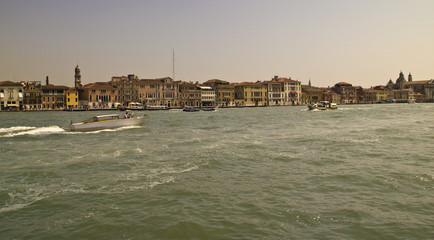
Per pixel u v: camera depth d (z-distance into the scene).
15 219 16.44
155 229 14.98
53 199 18.97
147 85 169.12
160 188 20.59
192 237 14.26
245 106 192.38
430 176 22.23
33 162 28.44
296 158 28.77
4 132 51.94
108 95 161.00
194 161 27.88
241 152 31.95
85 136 47.28
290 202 18.00
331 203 17.78
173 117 95.00
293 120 76.38
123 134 49.59
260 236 14.25
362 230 14.65
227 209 17.12
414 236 14.09
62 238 14.41
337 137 41.25
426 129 48.66
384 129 48.91
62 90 156.12
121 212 16.92
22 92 147.25
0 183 22.25
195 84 192.25
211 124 67.62
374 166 25.42
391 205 17.38
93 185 21.42
